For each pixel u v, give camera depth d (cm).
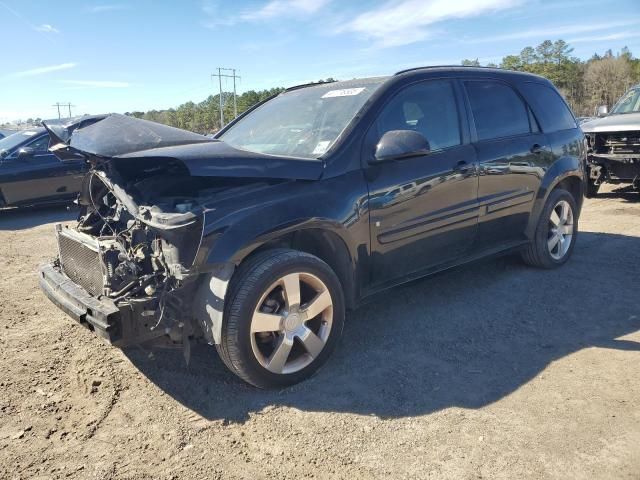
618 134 839
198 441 268
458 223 410
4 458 257
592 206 862
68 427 283
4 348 380
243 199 300
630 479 229
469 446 257
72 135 355
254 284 293
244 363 296
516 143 457
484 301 447
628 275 496
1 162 947
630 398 292
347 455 254
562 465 240
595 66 9600
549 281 488
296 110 422
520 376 322
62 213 1027
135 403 305
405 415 286
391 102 379
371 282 366
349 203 337
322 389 315
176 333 295
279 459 253
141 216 293
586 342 364
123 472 246
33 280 559
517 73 498
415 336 385
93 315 281
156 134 316
